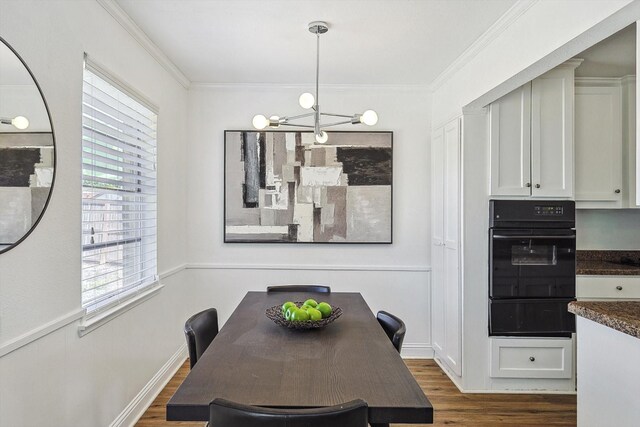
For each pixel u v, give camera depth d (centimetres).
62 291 185
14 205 150
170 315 334
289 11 239
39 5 167
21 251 157
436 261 370
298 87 381
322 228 380
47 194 171
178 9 237
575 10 185
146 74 284
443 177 350
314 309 198
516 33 235
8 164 147
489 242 305
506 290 301
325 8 236
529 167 302
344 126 382
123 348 247
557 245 301
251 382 139
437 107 370
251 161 380
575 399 297
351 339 184
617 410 164
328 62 322
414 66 330
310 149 380
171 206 336
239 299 383
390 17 246
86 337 205
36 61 165
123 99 256
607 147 324
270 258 384
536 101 301
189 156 381
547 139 302
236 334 190
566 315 302
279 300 258
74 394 194
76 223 197
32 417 164
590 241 362
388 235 381
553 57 209
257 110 383
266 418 112
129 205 270
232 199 380
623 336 160
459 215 313
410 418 122
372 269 383
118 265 255
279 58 314
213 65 330
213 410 116
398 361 159
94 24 213
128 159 262
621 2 158
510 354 306
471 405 288
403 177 385
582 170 324
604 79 323
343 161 380
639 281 311
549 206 300
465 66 305
